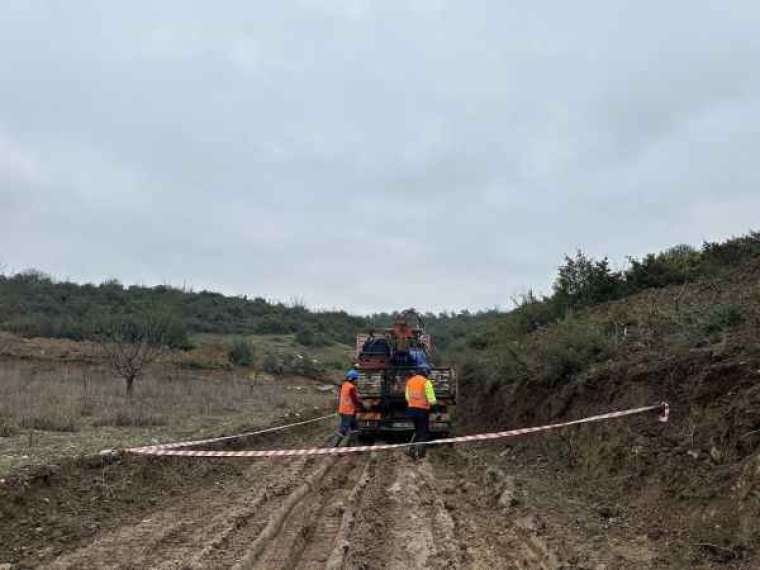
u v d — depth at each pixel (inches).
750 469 252.4
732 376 315.0
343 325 2514.8
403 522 321.4
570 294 810.2
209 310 2237.9
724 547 234.8
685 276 715.4
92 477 382.9
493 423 631.2
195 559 259.4
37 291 1951.3
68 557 265.9
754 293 450.6
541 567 251.3
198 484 422.0
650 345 452.1
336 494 393.4
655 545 259.4
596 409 423.5
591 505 328.5
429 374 617.0
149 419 642.8
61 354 1238.3
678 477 295.4
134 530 306.2
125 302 1955.0
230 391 1032.8
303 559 269.4
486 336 994.1
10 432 516.7
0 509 305.9
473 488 398.6
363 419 619.5
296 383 1482.5
